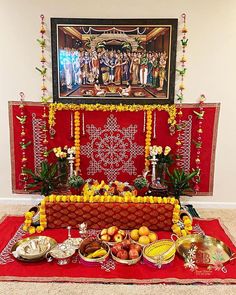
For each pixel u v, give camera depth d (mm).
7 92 3178
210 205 3375
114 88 3139
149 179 3254
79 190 2959
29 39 3061
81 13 3012
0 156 3322
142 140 3242
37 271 2223
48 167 3154
